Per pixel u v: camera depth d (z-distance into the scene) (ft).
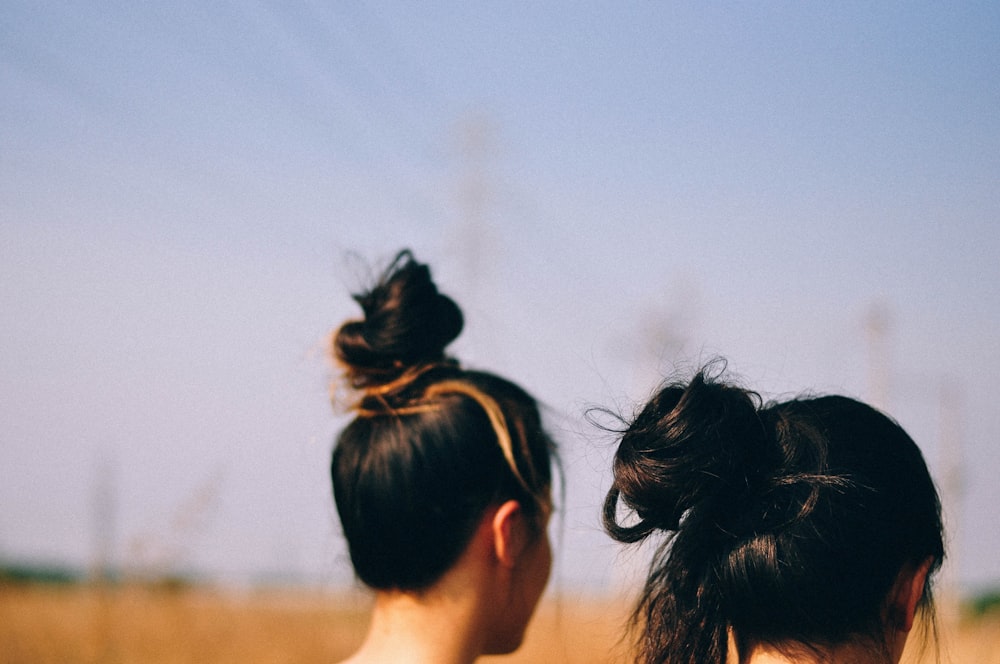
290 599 65.62
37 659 41.01
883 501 5.86
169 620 44.29
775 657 5.94
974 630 45.85
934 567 6.22
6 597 73.10
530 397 6.46
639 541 6.71
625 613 7.48
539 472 6.23
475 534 5.86
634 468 6.44
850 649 5.82
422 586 5.84
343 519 5.96
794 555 5.81
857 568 5.76
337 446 6.02
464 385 5.99
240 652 46.09
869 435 6.14
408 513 5.72
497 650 6.22
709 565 6.25
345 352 6.02
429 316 6.11
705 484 6.17
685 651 6.35
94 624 42.75
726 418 6.24
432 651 5.80
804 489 5.92
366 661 5.90
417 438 5.77
